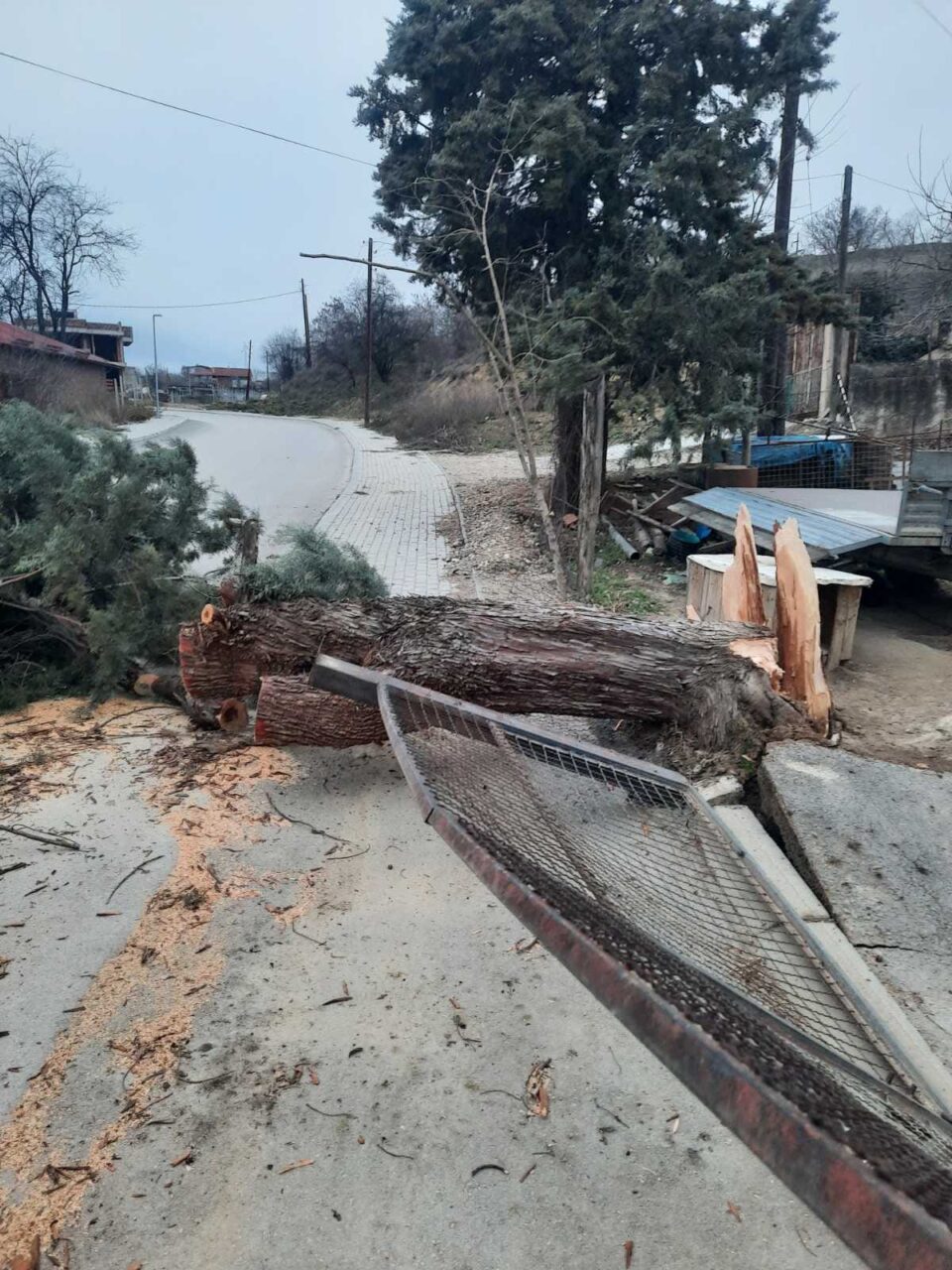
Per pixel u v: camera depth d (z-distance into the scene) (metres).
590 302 11.45
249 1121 2.68
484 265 12.83
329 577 5.82
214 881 4.00
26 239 39.88
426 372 46.16
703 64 12.00
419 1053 2.96
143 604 6.53
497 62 12.11
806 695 5.05
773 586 6.71
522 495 15.66
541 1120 2.70
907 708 6.04
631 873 2.68
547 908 1.32
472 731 3.30
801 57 11.67
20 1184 2.47
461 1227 2.35
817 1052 1.68
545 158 11.31
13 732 5.77
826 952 2.89
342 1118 2.70
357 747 5.55
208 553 7.75
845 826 4.03
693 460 15.71
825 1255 2.27
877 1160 0.81
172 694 6.32
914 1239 0.72
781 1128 0.85
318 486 17.98
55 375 25.88
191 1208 2.40
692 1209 2.41
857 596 6.95
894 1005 2.78
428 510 15.41
